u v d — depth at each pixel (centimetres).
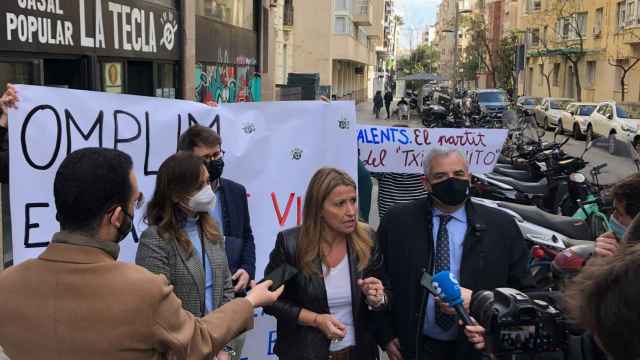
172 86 1021
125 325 196
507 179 873
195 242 309
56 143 356
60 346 196
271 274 282
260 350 415
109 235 209
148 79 921
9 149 342
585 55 4169
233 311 240
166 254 297
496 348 205
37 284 201
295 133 462
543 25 4931
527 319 200
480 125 2544
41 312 198
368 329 326
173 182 298
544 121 3075
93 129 373
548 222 630
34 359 198
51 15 610
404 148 573
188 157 304
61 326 197
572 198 825
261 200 457
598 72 3978
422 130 570
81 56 678
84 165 204
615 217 295
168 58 970
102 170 205
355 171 476
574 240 604
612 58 3744
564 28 4475
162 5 947
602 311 128
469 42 7000
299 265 312
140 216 392
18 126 343
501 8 6912
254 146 452
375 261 323
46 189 352
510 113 1521
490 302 212
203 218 313
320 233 313
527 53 5278
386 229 344
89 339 195
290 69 3117
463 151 576
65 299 198
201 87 1191
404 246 333
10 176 342
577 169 852
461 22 6775
